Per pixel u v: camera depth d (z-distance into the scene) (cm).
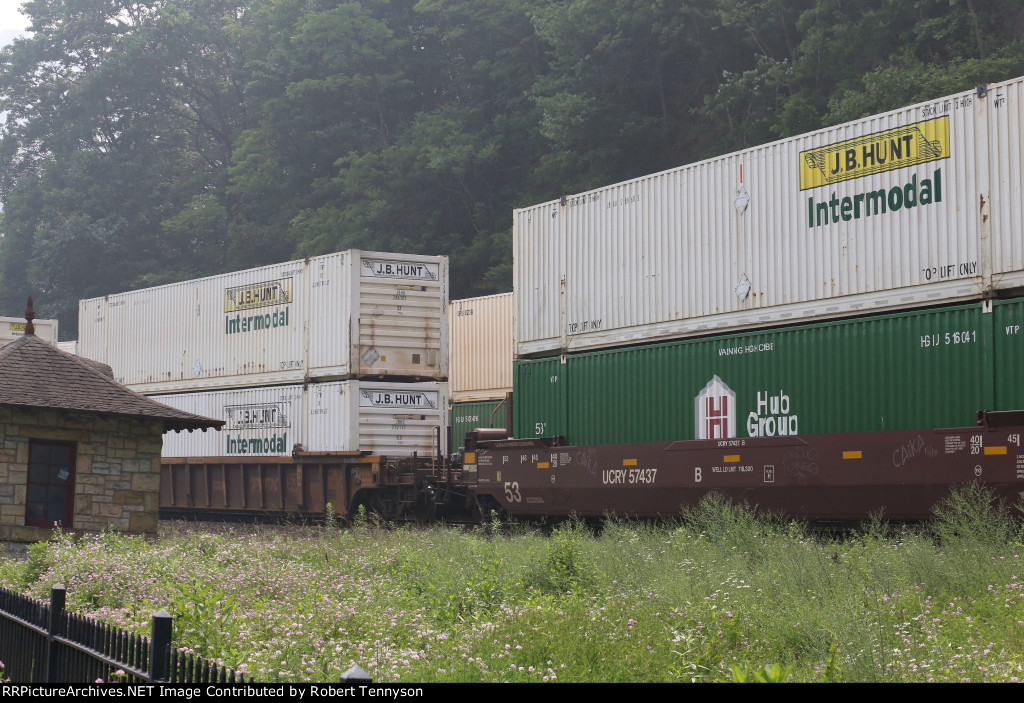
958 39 4569
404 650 861
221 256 7356
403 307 2614
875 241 1577
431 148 6038
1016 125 1412
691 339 1841
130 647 589
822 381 1623
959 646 839
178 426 1781
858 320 1585
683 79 5916
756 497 1673
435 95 7175
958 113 1483
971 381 1433
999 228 1423
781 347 1688
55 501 1650
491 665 821
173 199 8031
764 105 5228
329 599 1131
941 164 1498
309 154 7175
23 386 1622
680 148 5656
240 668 738
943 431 1432
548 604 1041
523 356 2209
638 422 1919
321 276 2652
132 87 8231
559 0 6241
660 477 1833
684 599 1031
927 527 1452
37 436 1633
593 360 2023
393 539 1802
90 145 8325
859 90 4603
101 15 8669
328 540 1891
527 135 6331
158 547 1558
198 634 855
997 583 1037
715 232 1819
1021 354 1377
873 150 1591
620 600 1059
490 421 2998
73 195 7744
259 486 2773
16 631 770
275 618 982
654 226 1931
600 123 5709
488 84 6688
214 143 8775
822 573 1116
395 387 2573
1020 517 1337
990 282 1427
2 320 3122
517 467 2150
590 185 5650
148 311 3272
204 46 8488
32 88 8562
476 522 2427
